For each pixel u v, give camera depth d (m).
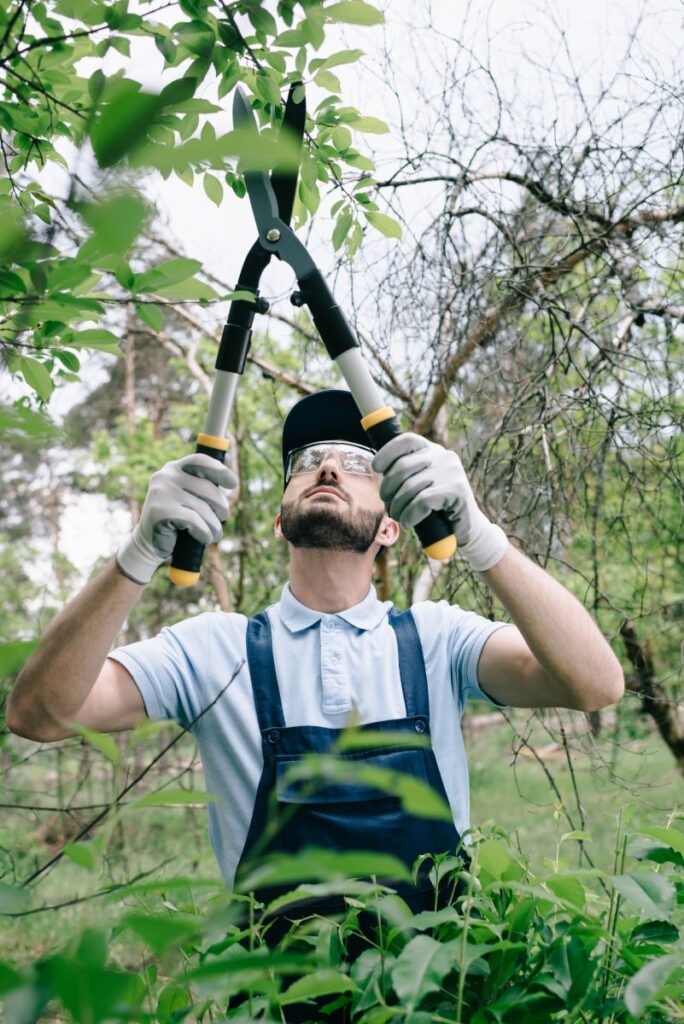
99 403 8.60
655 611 3.35
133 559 1.44
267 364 3.78
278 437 5.32
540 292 2.95
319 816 1.51
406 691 1.66
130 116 0.41
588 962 1.00
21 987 0.46
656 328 3.28
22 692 1.50
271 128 1.54
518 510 3.11
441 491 1.37
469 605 3.38
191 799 0.60
